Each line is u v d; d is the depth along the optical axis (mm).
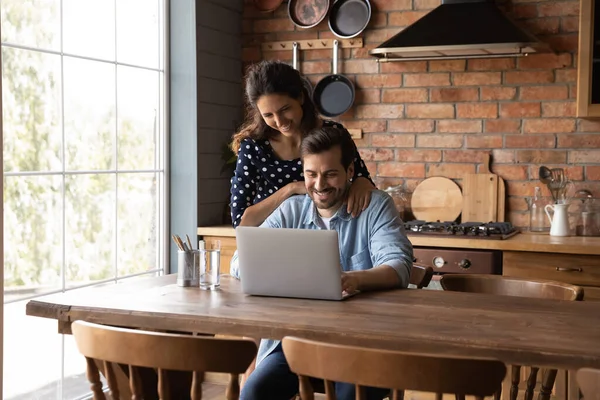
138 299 2385
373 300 2354
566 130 4398
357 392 1724
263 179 3158
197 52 4547
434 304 2299
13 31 3479
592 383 1567
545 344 1839
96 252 4043
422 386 1665
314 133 2566
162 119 4566
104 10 4074
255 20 5008
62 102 3791
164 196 4590
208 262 2559
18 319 3521
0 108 3139
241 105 5035
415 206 4684
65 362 3795
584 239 4031
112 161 4164
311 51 4902
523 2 4445
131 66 4293
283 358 2508
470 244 3979
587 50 4078
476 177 4555
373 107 4766
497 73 4512
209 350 1839
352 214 2662
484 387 1642
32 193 3611
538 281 2744
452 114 4609
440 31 4207
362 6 4758
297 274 2359
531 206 4453
